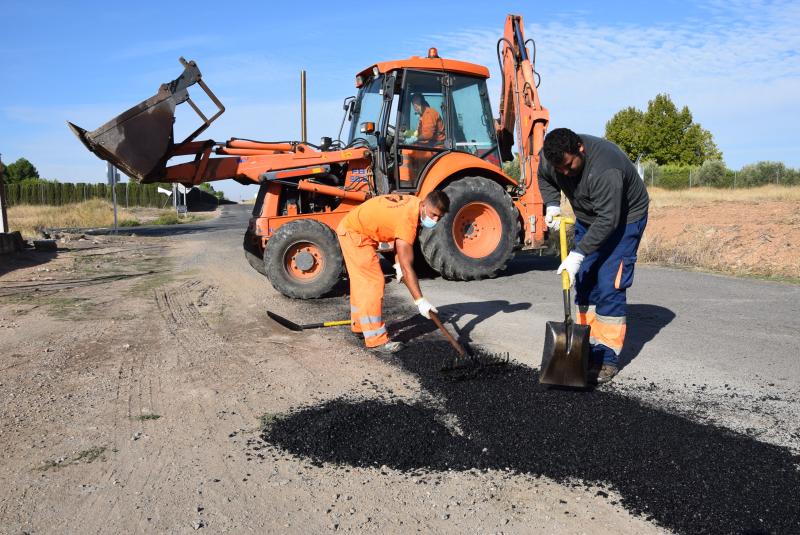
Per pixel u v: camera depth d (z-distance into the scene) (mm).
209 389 3951
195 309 6742
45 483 2729
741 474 2609
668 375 3932
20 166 67625
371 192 7855
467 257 7859
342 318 6062
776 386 3691
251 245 8750
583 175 3508
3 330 5754
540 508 2436
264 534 2301
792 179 29766
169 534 2311
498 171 8344
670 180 32906
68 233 18516
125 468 2865
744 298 6273
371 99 8273
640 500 2451
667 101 40281
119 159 7113
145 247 14797
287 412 3508
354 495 2580
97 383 4121
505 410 3375
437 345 4770
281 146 8062
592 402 3455
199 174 7523
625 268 3668
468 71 8281
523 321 5547
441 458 2885
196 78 7234
